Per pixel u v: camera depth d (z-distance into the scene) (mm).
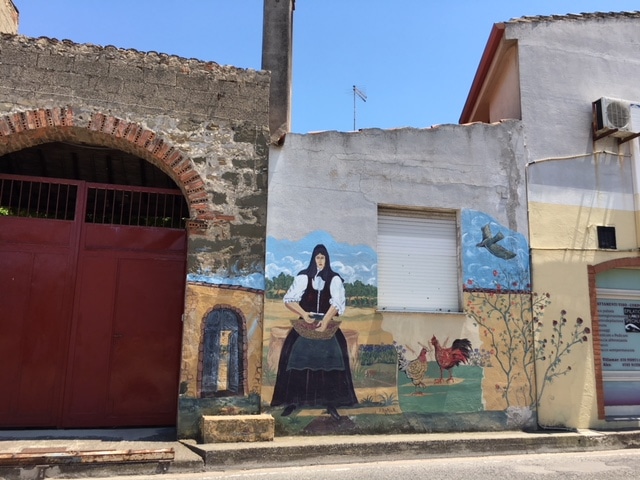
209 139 7961
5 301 7711
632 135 9688
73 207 9273
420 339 8336
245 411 7473
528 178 9305
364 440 7344
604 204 9602
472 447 7613
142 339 8039
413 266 8695
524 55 9773
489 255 8875
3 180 8047
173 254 8305
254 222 7941
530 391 8625
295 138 8320
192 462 6379
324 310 8008
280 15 9891
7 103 7309
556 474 6445
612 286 9523
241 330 7648
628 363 9359
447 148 9016
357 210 8414
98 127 7535
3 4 10898
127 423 7797
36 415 7566
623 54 10375
